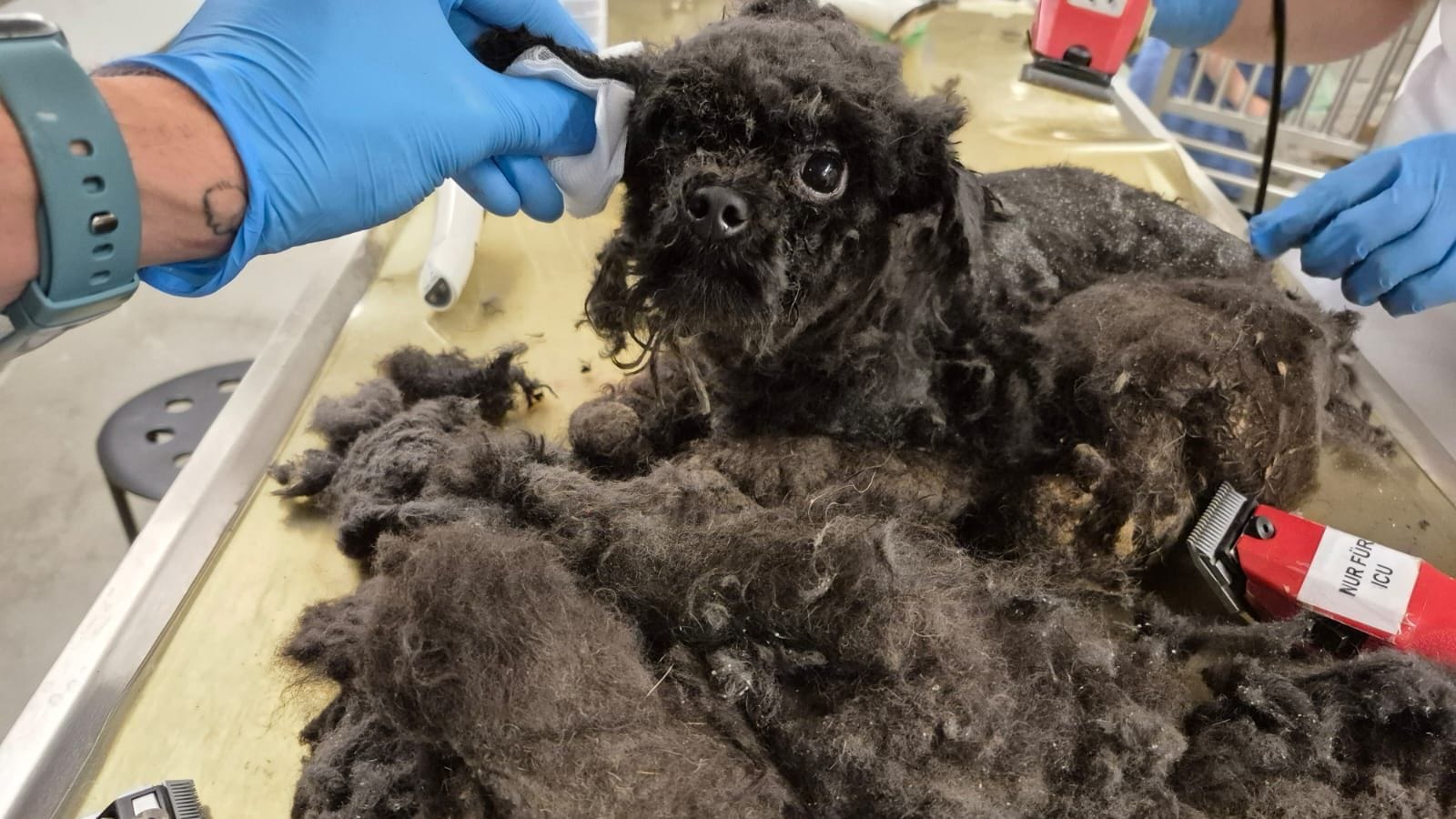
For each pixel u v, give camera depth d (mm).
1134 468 706
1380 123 1428
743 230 583
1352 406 943
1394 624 665
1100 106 1486
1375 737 602
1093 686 601
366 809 553
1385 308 1013
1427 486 911
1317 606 691
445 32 677
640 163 651
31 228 475
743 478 713
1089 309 766
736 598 583
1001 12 1765
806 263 625
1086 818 551
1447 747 588
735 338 648
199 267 609
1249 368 724
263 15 608
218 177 563
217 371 1264
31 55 453
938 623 567
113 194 487
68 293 499
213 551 805
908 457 746
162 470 1116
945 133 627
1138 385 713
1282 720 607
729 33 638
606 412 812
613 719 501
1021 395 755
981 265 760
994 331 791
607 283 698
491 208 764
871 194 626
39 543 1306
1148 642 673
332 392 974
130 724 686
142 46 1278
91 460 1377
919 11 1377
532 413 957
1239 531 724
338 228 657
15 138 456
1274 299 795
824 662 573
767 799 510
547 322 1082
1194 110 1686
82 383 1454
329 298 1068
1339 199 962
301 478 832
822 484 708
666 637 605
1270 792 582
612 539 620
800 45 622
